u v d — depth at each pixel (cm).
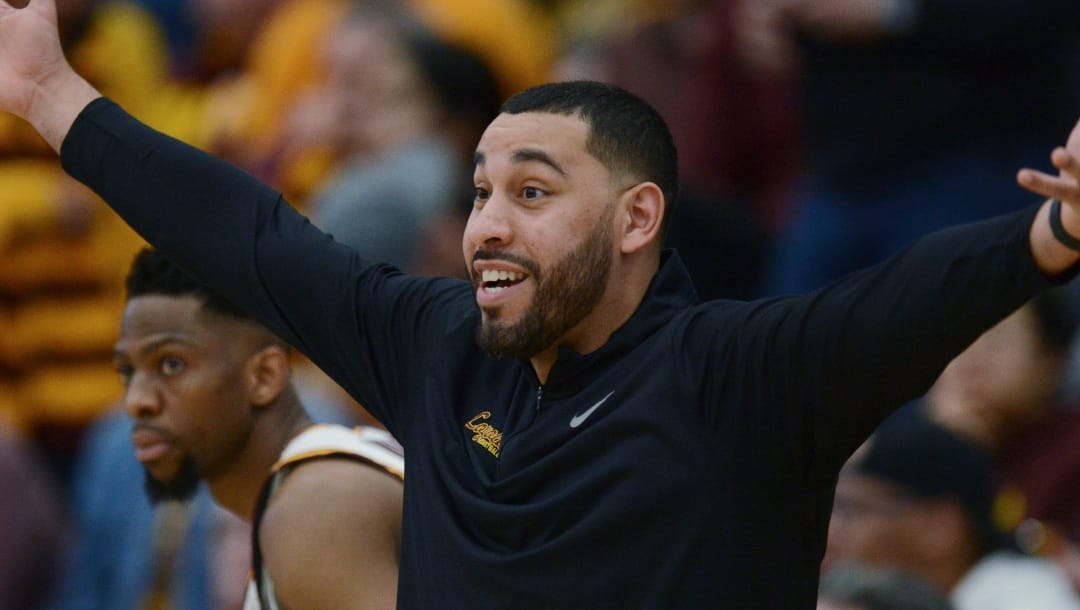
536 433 939
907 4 2073
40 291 2400
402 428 1024
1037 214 827
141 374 1241
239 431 1245
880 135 2100
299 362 2058
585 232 945
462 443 973
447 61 2270
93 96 1107
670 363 924
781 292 2134
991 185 2084
